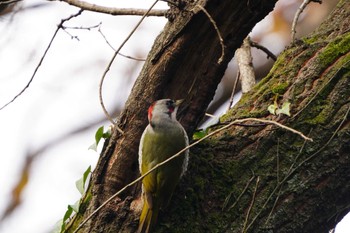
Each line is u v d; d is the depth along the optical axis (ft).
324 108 34.06
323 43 36.11
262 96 35.63
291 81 35.50
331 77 34.53
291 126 33.96
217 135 34.91
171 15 32.86
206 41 32.76
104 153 33.73
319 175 33.09
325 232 33.71
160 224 32.89
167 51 32.94
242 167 33.65
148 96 33.60
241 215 32.81
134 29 32.22
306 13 60.90
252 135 34.32
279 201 32.91
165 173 33.53
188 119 34.42
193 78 33.53
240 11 32.07
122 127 33.71
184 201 33.27
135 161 33.71
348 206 33.60
